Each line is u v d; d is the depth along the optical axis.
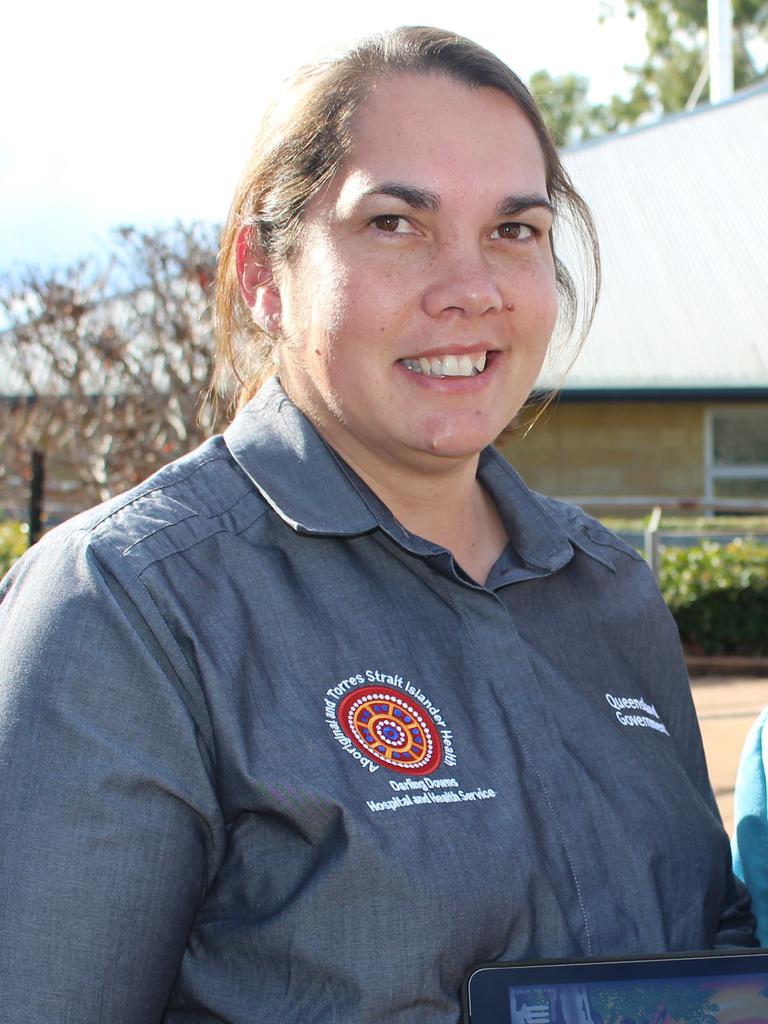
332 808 1.34
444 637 1.58
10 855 1.28
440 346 1.53
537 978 1.36
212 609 1.43
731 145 16.66
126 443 8.98
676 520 11.24
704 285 13.48
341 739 1.41
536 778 1.53
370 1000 1.31
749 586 9.05
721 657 9.02
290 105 1.62
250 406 1.68
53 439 9.72
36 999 1.25
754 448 12.58
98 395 9.31
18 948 1.26
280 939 1.34
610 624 1.84
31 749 1.31
